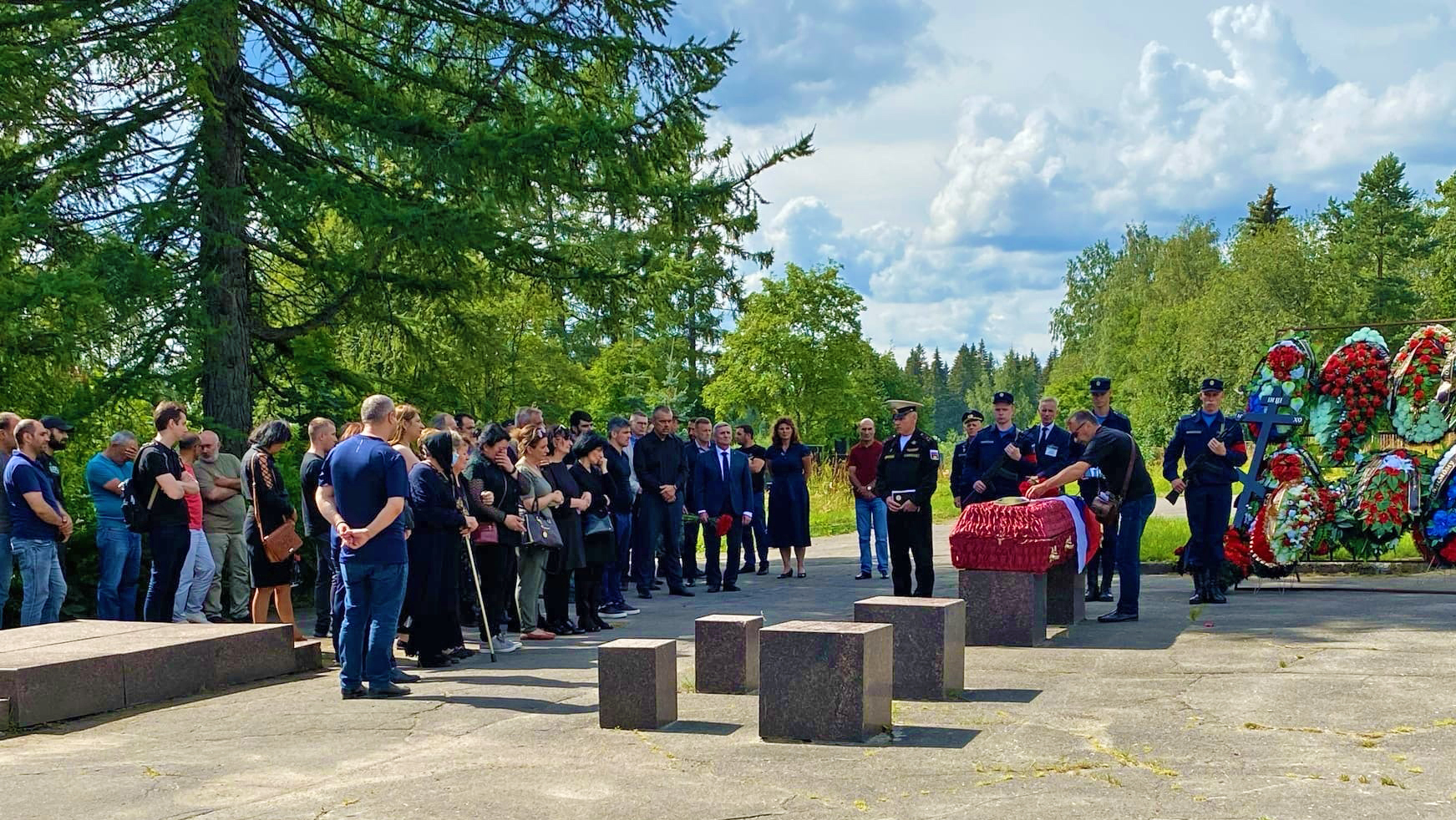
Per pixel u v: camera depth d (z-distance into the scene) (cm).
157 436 1084
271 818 532
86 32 1409
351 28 1650
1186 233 8075
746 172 1608
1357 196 7619
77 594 1314
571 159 1492
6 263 1256
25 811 555
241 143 1530
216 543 1223
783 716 658
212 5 1356
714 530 1522
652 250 1614
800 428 5997
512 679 891
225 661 904
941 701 742
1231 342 6244
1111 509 1063
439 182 1510
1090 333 8862
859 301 6016
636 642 727
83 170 1426
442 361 1783
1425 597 1170
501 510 1021
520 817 523
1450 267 6078
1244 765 566
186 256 1516
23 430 1046
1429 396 1295
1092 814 500
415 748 669
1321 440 1332
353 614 830
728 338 5978
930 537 1191
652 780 582
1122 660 862
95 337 1330
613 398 3694
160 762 648
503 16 1570
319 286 1719
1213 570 1191
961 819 501
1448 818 480
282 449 1512
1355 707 675
